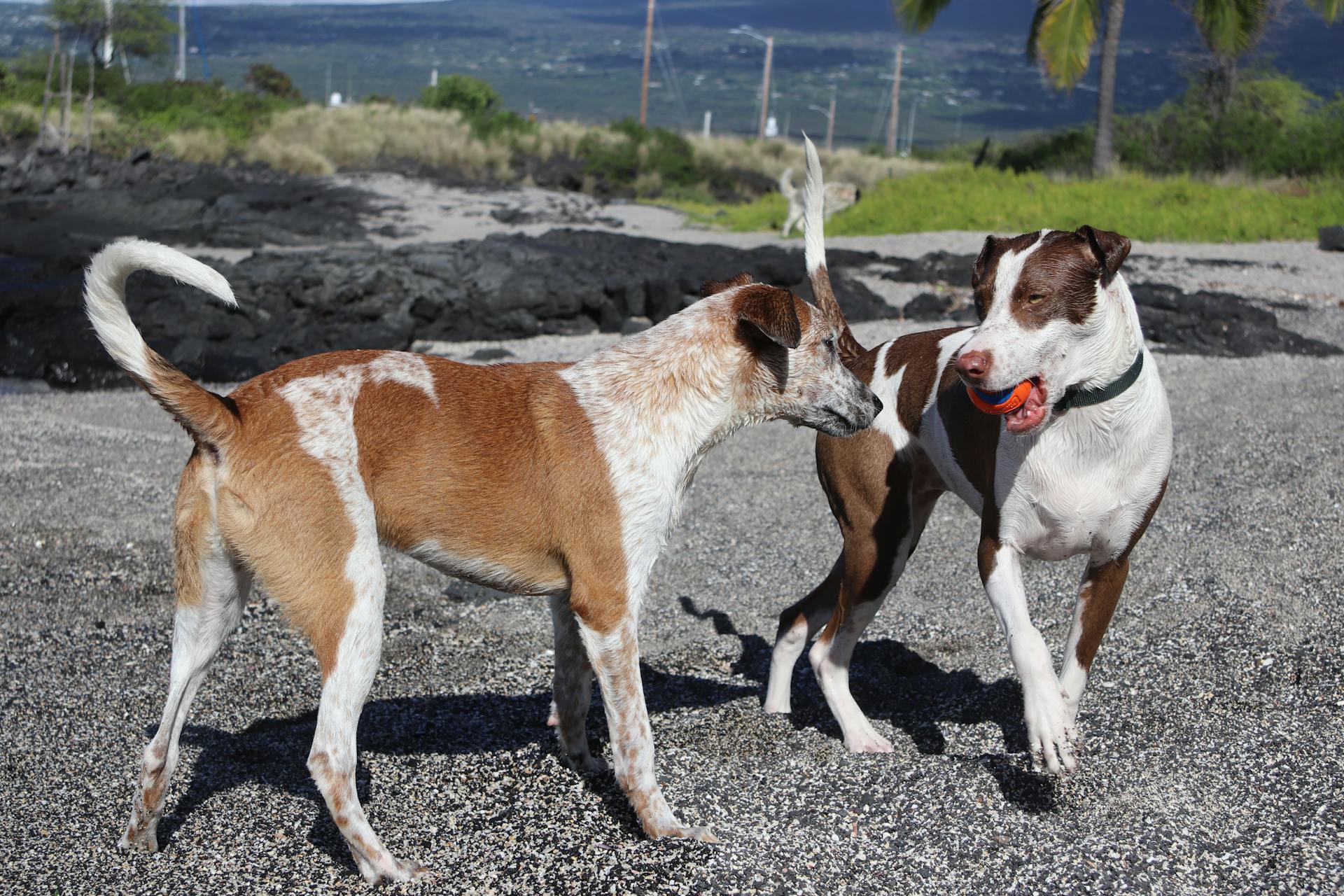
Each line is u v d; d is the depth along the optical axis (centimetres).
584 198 3531
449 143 3947
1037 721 379
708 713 496
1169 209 2366
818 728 484
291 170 3553
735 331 406
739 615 625
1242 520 685
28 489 807
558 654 436
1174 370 1214
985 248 403
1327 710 456
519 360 1413
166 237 2288
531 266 1714
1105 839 379
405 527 384
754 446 980
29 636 570
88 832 395
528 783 433
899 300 1700
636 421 394
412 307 1549
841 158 4769
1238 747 433
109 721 484
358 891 362
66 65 3784
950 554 696
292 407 369
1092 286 377
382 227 2644
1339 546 625
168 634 579
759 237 2541
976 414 436
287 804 416
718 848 380
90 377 1283
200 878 369
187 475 367
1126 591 603
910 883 363
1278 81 3180
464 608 625
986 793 408
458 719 495
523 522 386
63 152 3212
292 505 358
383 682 534
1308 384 1099
